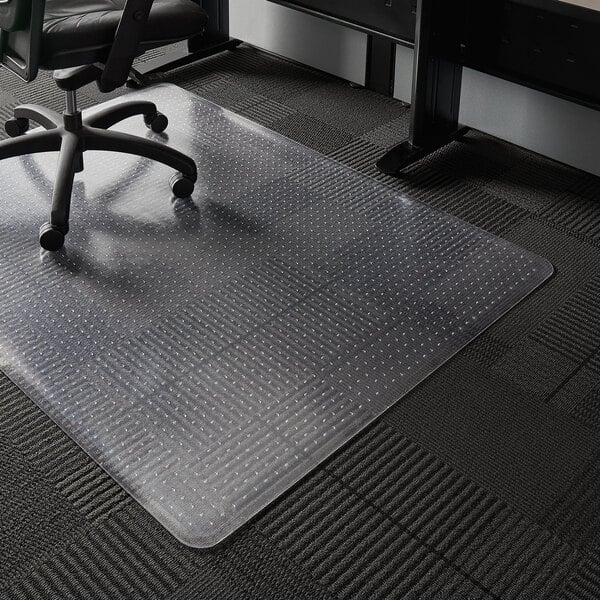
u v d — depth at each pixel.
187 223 2.44
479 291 2.21
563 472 1.75
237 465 1.77
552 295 2.20
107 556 1.60
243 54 3.38
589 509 1.68
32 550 1.61
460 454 1.79
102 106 2.91
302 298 2.19
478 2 2.58
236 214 2.48
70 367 1.99
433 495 1.71
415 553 1.60
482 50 2.67
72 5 2.27
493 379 1.96
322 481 1.74
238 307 2.16
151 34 2.22
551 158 2.76
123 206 2.49
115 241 2.36
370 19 2.87
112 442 1.81
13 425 1.85
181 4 2.29
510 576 1.57
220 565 1.58
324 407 1.90
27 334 2.07
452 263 2.31
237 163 2.70
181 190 2.51
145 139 2.47
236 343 2.05
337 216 2.48
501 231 2.44
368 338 2.07
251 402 1.91
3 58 2.23
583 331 2.09
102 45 2.16
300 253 2.34
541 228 2.45
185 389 1.93
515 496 1.71
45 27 2.13
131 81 3.12
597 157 2.64
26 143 2.42
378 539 1.63
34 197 2.51
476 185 2.63
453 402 1.91
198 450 1.80
